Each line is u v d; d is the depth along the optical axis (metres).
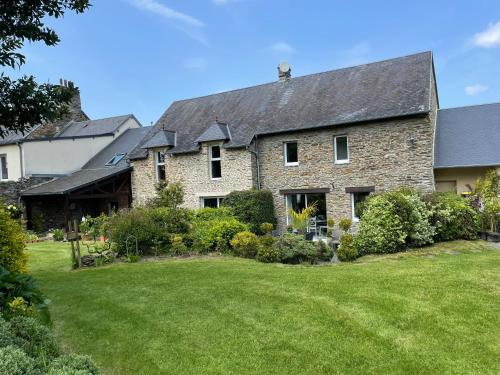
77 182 20.97
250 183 18.16
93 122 28.20
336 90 18.25
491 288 6.74
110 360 5.05
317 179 17.09
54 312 7.04
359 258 10.43
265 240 11.32
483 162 15.03
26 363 2.93
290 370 4.53
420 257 9.72
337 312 6.03
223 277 8.68
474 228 11.61
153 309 6.81
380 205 11.01
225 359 4.85
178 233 13.27
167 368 4.73
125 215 13.22
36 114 6.23
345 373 4.41
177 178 20.33
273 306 6.52
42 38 6.02
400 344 4.94
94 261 11.80
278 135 17.98
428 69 16.27
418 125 14.90
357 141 16.14
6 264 6.73
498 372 4.27
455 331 5.20
